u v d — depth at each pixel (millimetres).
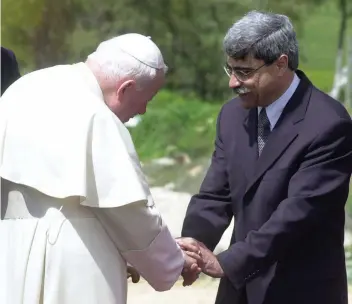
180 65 22953
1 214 4281
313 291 4555
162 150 17062
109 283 4191
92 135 4098
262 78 4449
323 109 4531
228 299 4770
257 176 4570
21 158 4141
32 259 4148
